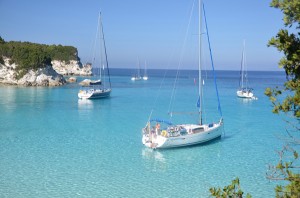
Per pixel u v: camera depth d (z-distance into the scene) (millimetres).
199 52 33219
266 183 20453
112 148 28938
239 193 6387
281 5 5570
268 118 45031
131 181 20984
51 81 101188
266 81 153875
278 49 5785
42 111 49562
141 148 29078
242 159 25766
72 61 171125
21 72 98625
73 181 20844
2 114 46094
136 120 43406
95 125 39469
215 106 57688
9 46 102438
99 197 18422
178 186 20203
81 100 64250
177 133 29469
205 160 25672
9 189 19375
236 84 123562
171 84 118250
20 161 24734
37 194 18719
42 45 171125
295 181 5852
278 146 29484
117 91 86000
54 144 30016
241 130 37031
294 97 5609
